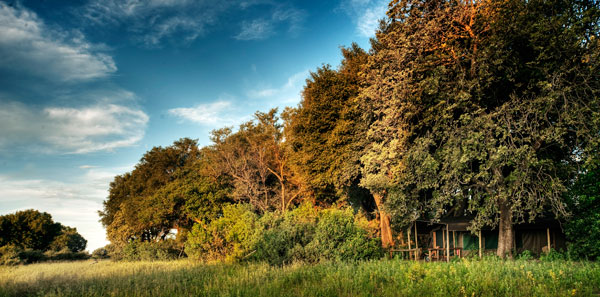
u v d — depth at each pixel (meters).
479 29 19.44
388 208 22.86
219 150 40.41
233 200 38.53
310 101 30.28
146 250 28.39
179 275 13.17
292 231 16.72
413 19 21.91
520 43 18.22
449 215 28.05
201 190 33.66
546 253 21.02
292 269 13.61
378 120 23.48
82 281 12.37
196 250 19.23
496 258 18.33
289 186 41.25
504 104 17.94
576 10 17.00
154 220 34.41
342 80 28.03
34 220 49.88
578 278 11.10
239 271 13.42
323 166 27.44
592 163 16.11
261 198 40.53
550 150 20.05
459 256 24.02
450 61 19.95
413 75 21.80
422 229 24.97
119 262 25.47
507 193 18.27
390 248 22.45
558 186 17.30
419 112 21.94
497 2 18.28
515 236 24.48
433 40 20.83
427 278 10.76
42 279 13.12
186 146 48.38
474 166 22.09
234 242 17.73
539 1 17.02
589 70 16.20
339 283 10.68
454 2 20.97
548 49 16.36
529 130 17.39
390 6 22.64
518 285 10.26
